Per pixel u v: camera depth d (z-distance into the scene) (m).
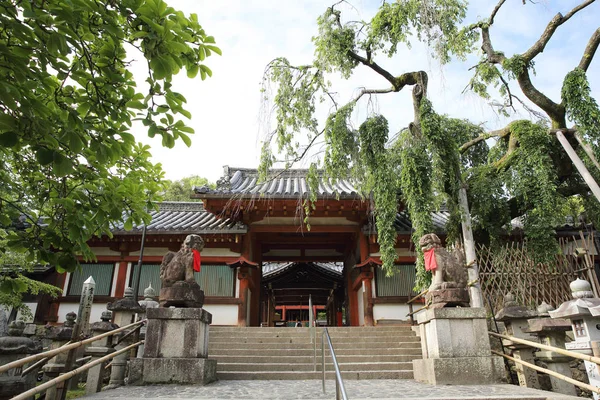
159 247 16.64
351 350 10.80
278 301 28.56
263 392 6.46
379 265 16.05
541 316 8.30
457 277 7.85
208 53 4.26
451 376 6.92
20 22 3.22
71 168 3.73
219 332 12.30
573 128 10.16
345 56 11.16
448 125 13.53
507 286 10.73
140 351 8.79
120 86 4.21
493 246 11.53
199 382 7.02
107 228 5.59
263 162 11.38
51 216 5.03
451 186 11.02
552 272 10.86
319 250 21.73
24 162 5.26
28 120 3.55
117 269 16.31
